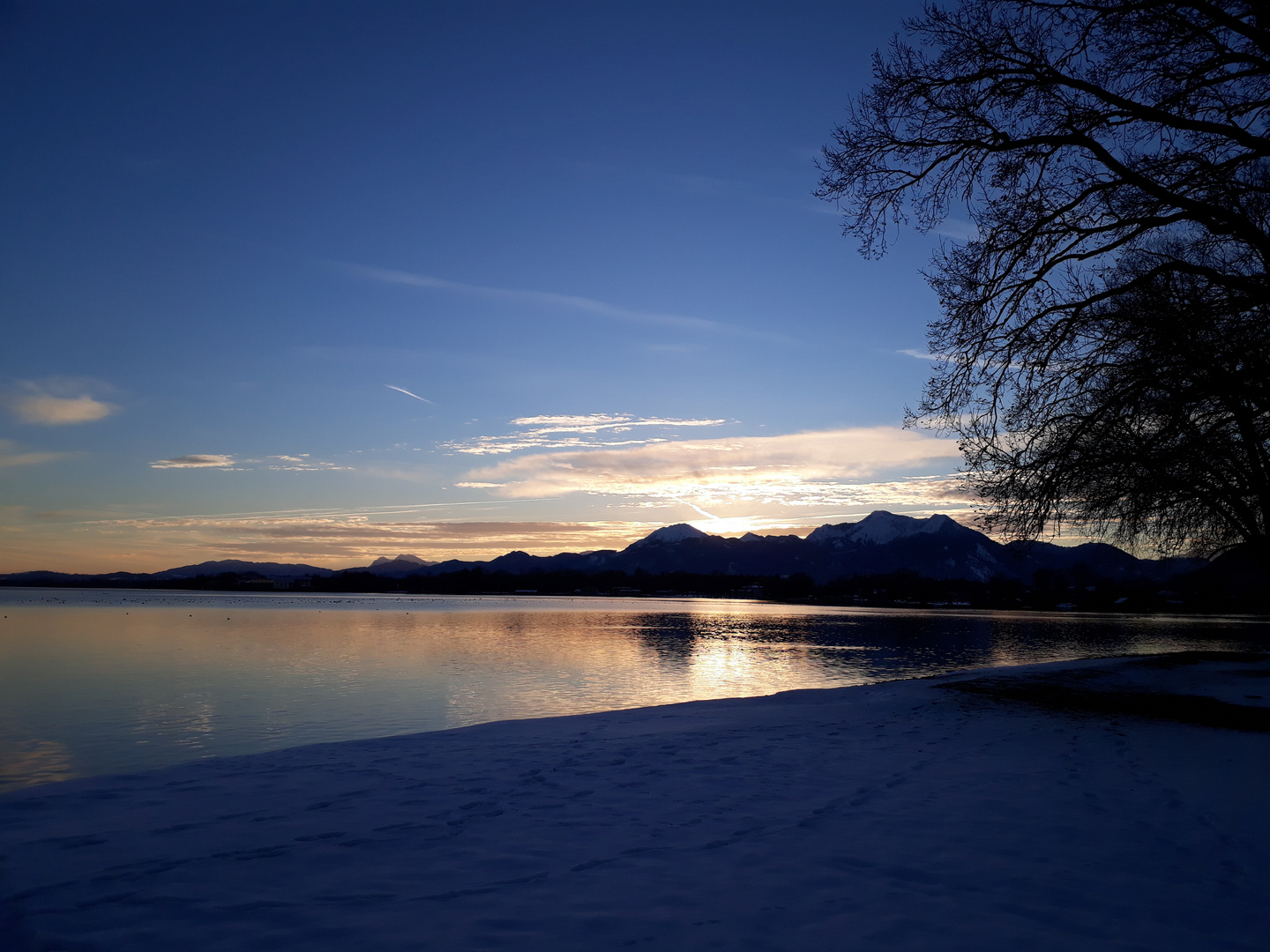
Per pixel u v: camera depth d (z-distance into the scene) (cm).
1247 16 1082
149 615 8106
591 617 9094
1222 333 1170
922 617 10738
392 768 895
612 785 804
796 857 558
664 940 409
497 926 424
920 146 1318
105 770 1359
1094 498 1527
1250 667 2323
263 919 432
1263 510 1423
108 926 416
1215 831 656
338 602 14550
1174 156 1196
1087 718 1361
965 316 1361
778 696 1756
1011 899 482
